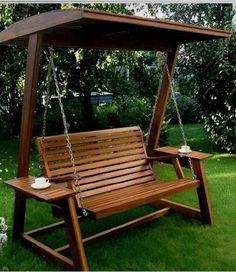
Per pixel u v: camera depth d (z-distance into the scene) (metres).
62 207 2.92
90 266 3.10
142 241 3.54
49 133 8.67
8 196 4.82
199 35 4.08
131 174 4.14
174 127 11.09
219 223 3.93
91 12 2.73
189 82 7.39
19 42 3.73
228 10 7.04
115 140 4.16
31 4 6.58
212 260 3.18
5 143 8.49
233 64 6.83
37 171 6.13
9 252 3.31
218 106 7.10
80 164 3.79
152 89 8.56
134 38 3.95
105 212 2.93
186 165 4.03
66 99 8.69
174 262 3.14
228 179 5.47
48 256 3.16
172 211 4.23
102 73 8.03
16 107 8.75
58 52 7.13
